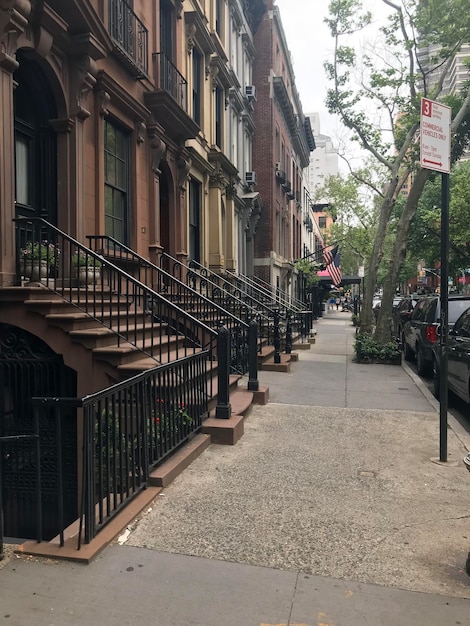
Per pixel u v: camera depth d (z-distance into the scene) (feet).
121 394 14.25
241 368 32.48
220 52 54.29
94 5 28.45
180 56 42.39
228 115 59.88
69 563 11.38
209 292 49.08
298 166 120.88
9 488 21.04
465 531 13.42
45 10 23.45
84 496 11.88
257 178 78.69
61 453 12.12
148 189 36.04
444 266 19.06
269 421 24.43
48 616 9.53
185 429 19.04
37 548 11.78
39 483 12.34
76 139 26.78
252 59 76.28
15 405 22.06
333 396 30.42
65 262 26.30
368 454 19.72
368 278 52.90
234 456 19.17
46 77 25.67
